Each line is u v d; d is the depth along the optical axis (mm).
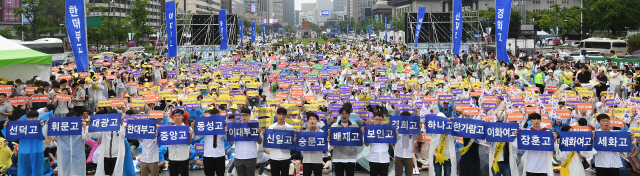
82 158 11523
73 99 18750
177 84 27484
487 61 32656
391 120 10953
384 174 10758
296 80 25781
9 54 24891
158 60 37531
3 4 73375
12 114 16469
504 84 27719
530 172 10523
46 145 13734
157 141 10906
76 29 20938
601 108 17344
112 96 22516
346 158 10711
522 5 82250
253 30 70812
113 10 117125
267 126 11516
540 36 96125
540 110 15555
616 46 58812
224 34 41906
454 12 31469
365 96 21406
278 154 10711
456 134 10953
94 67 34531
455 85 23672
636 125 14312
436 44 51812
